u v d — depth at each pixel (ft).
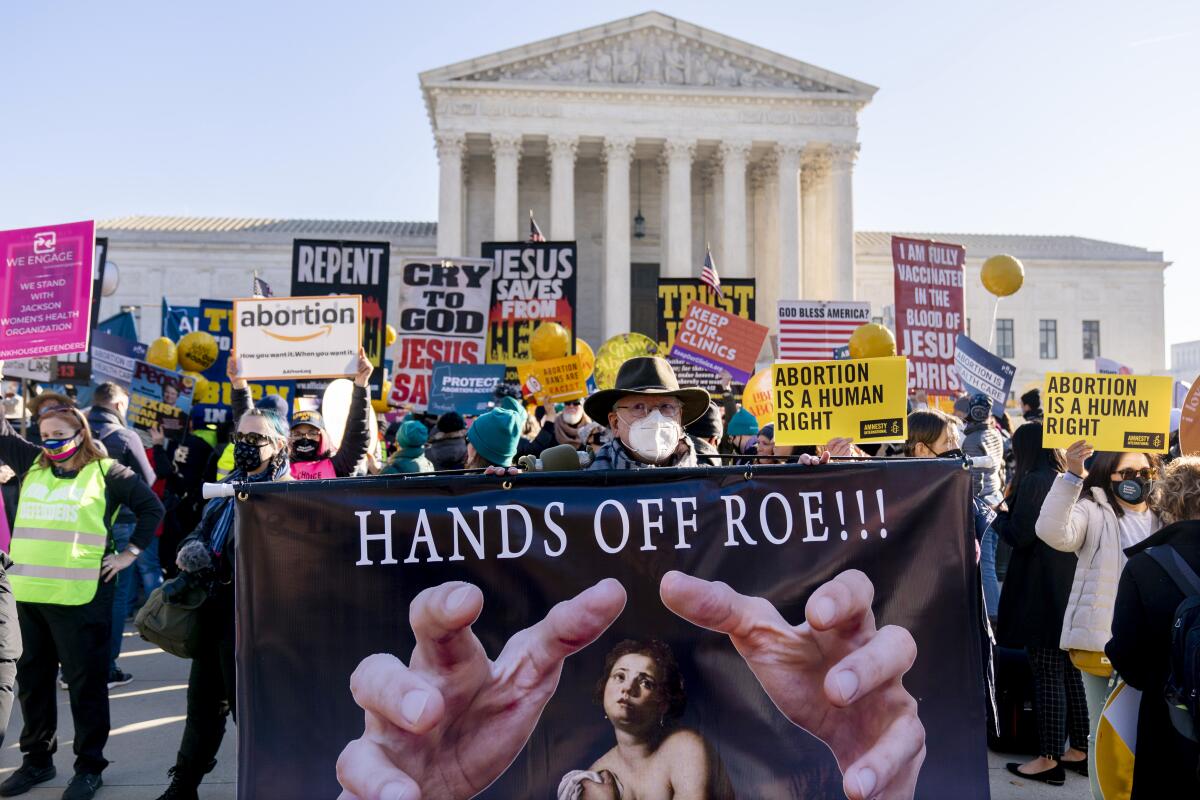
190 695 20.44
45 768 23.15
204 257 195.83
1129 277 215.51
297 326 22.17
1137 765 15.75
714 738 15.37
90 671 22.44
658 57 178.40
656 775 15.23
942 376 42.78
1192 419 21.98
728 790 15.29
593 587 15.40
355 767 14.88
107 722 22.76
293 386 42.88
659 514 15.61
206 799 22.45
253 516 15.11
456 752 15.06
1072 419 19.57
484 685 15.16
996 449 31.81
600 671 15.34
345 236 197.36
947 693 15.92
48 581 22.20
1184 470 16.47
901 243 42.32
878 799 15.48
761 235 194.49
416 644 15.14
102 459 23.47
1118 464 20.85
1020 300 213.87
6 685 20.76
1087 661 20.26
